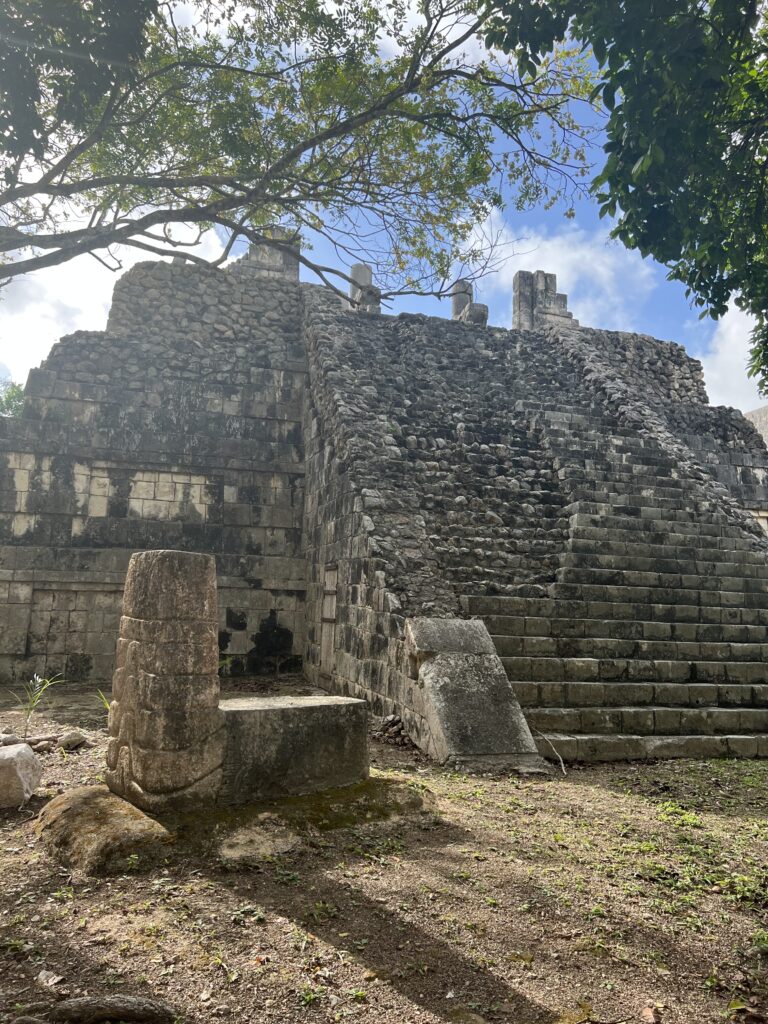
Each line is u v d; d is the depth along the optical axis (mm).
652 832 4910
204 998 2742
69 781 5316
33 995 2691
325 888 3693
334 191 6871
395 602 8164
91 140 5539
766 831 5121
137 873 3738
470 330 15625
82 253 5363
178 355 13352
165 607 4484
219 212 6352
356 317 14594
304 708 4910
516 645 8258
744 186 5289
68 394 12281
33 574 11336
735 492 16219
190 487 12664
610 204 5227
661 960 3207
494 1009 2783
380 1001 2793
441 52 6309
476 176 7363
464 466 11414
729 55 4570
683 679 8562
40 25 5051
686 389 18062
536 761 6590
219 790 4477
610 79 4781
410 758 6637
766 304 5754
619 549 10352
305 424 13445
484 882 3865
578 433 12875
